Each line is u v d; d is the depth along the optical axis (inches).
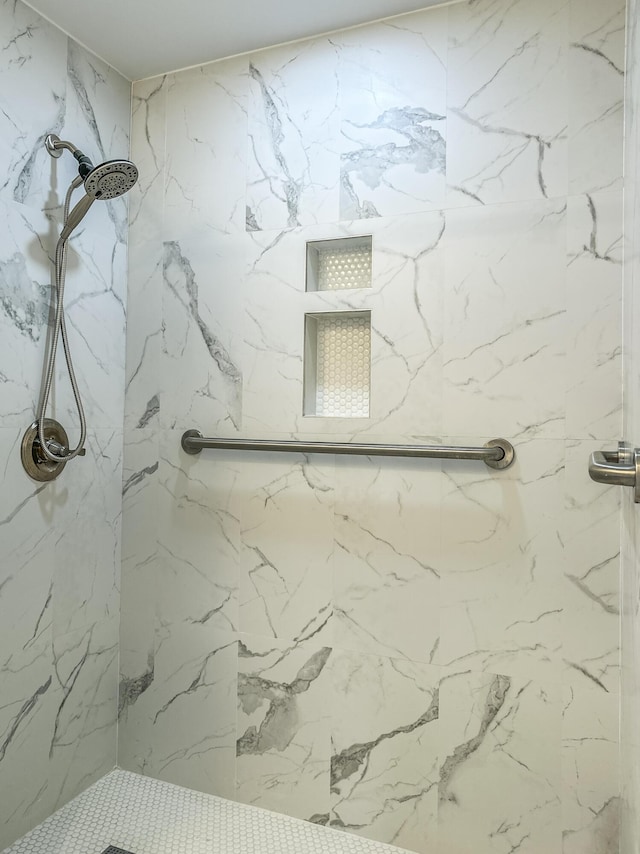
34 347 59.9
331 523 62.2
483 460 55.5
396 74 59.6
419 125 58.6
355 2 57.7
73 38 63.6
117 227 70.4
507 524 55.6
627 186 47.8
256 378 65.6
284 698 64.1
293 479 63.9
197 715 68.2
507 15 55.3
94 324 67.4
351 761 61.2
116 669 71.9
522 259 55.0
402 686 59.4
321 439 62.7
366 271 63.1
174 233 69.6
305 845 59.7
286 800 64.1
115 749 72.0
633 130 41.6
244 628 65.9
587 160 52.8
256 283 65.6
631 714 41.7
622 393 51.7
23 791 59.4
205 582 67.9
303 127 63.5
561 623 53.7
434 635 58.1
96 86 66.7
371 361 60.5
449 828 57.6
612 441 52.3
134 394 71.6
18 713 58.7
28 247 58.9
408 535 59.1
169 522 69.6
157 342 70.4
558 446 53.9
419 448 55.8
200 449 66.5
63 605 63.8
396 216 59.5
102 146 67.6
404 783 59.3
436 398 58.1
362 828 60.9
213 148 67.7
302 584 63.4
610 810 52.1
